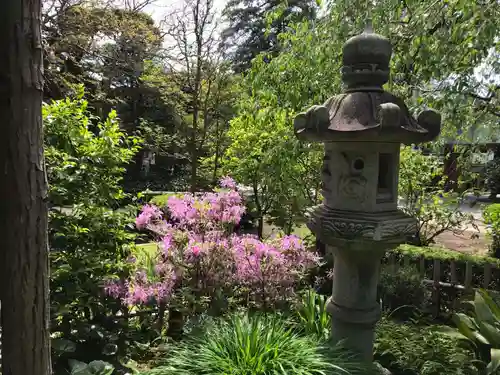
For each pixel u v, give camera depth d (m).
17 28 1.09
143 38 6.56
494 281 4.18
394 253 4.63
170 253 2.95
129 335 2.72
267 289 2.97
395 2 2.74
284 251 3.07
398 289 4.00
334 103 2.20
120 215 2.80
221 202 3.17
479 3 2.44
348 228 2.08
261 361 2.00
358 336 2.34
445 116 3.05
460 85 2.66
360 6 2.98
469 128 3.55
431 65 2.63
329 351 2.16
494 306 3.11
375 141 2.07
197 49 8.52
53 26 5.12
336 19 3.15
